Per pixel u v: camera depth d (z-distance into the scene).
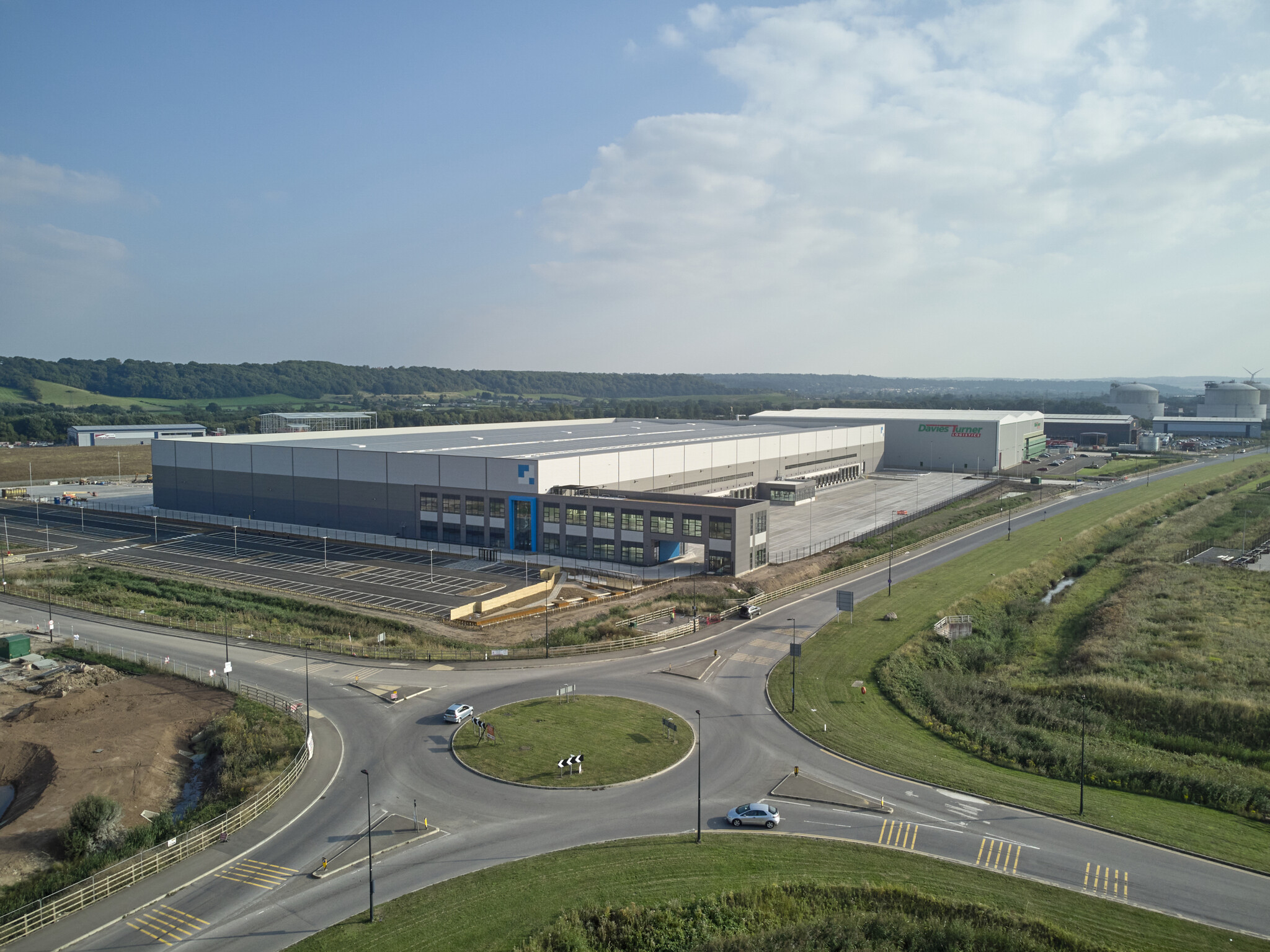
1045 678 64.88
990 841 38.75
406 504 108.06
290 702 54.94
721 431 166.50
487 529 102.81
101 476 185.12
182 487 130.00
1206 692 58.06
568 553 98.12
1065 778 46.19
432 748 48.16
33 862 37.53
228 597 80.75
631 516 93.56
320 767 45.88
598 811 41.25
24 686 58.84
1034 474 184.62
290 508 118.50
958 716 55.09
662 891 34.44
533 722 51.66
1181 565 99.56
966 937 31.50
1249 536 117.75
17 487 165.88
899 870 36.28
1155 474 190.25
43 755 48.19
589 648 65.12
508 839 38.69
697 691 57.19
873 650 66.44
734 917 32.97
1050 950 30.88
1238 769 48.81
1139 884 35.31
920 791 43.59
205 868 36.56
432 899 33.94
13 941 31.55
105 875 35.19
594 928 32.25
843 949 31.00
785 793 43.12
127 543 108.00
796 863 36.72
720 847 37.84
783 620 74.38
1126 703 57.56
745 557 89.94
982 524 125.88
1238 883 35.47
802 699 56.00
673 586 84.31
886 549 104.25
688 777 44.91
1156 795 44.38
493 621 73.62
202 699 56.19
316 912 33.22
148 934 32.03
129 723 52.38
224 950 31.03
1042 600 89.81
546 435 152.75
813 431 162.50
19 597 81.44
